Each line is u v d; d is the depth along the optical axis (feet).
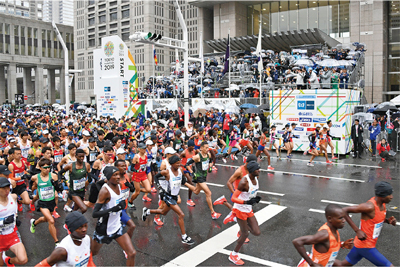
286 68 88.63
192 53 221.66
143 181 30.37
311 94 58.65
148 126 52.90
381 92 112.78
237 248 19.72
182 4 226.58
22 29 254.47
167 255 21.02
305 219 27.09
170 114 82.94
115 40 88.94
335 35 124.06
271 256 20.67
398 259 19.86
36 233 25.31
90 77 257.75
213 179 41.39
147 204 32.12
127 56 92.17
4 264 17.84
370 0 113.29
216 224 26.45
